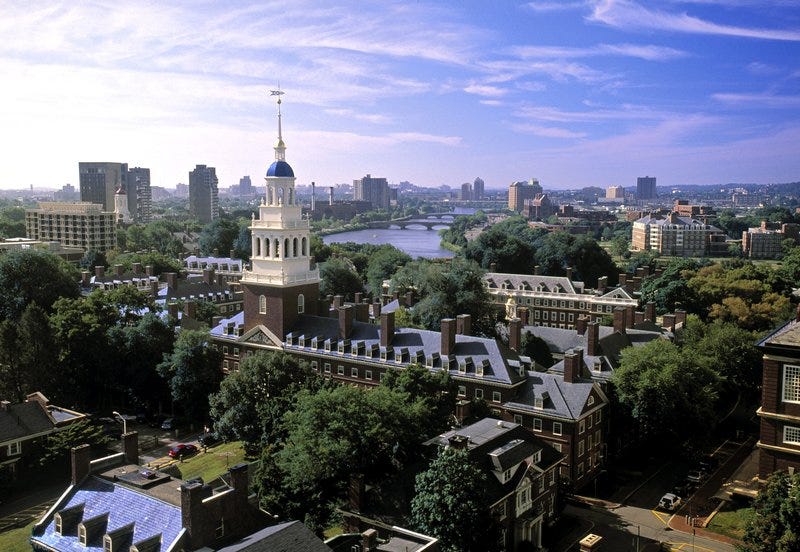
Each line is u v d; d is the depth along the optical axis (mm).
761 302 159875
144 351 112375
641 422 92375
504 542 68625
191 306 135750
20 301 130875
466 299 133125
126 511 54156
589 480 90312
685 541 73938
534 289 182875
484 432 75875
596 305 173000
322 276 188750
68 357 111625
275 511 68375
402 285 161625
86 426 89250
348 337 108312
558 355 121750
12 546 70062
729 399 120750
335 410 71125
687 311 163500
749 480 89562
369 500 66062
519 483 69688
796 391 60469
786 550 49688
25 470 84125
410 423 72938
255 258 115312
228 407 93125
